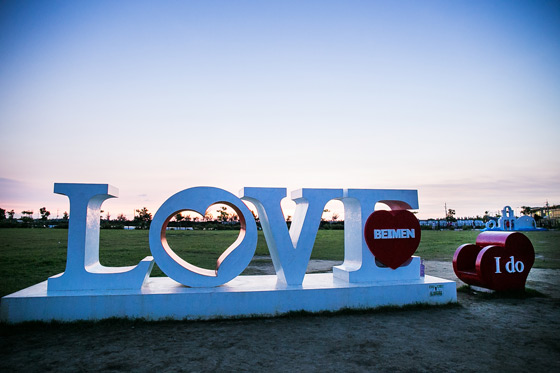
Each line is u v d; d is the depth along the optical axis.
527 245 9.10
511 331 6.16
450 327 6.37
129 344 5.46
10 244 22.33
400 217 8.19
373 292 7.50
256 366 4.69
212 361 4.84
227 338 5.75
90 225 7.27
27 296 6.34
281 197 7.71
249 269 13.25
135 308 6.56
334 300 7.29
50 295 6.42
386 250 8.05
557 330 6.21
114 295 6.53
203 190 7.25
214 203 7.28
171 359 4.91
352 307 7.36
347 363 4.80
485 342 5.62
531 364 4.79
